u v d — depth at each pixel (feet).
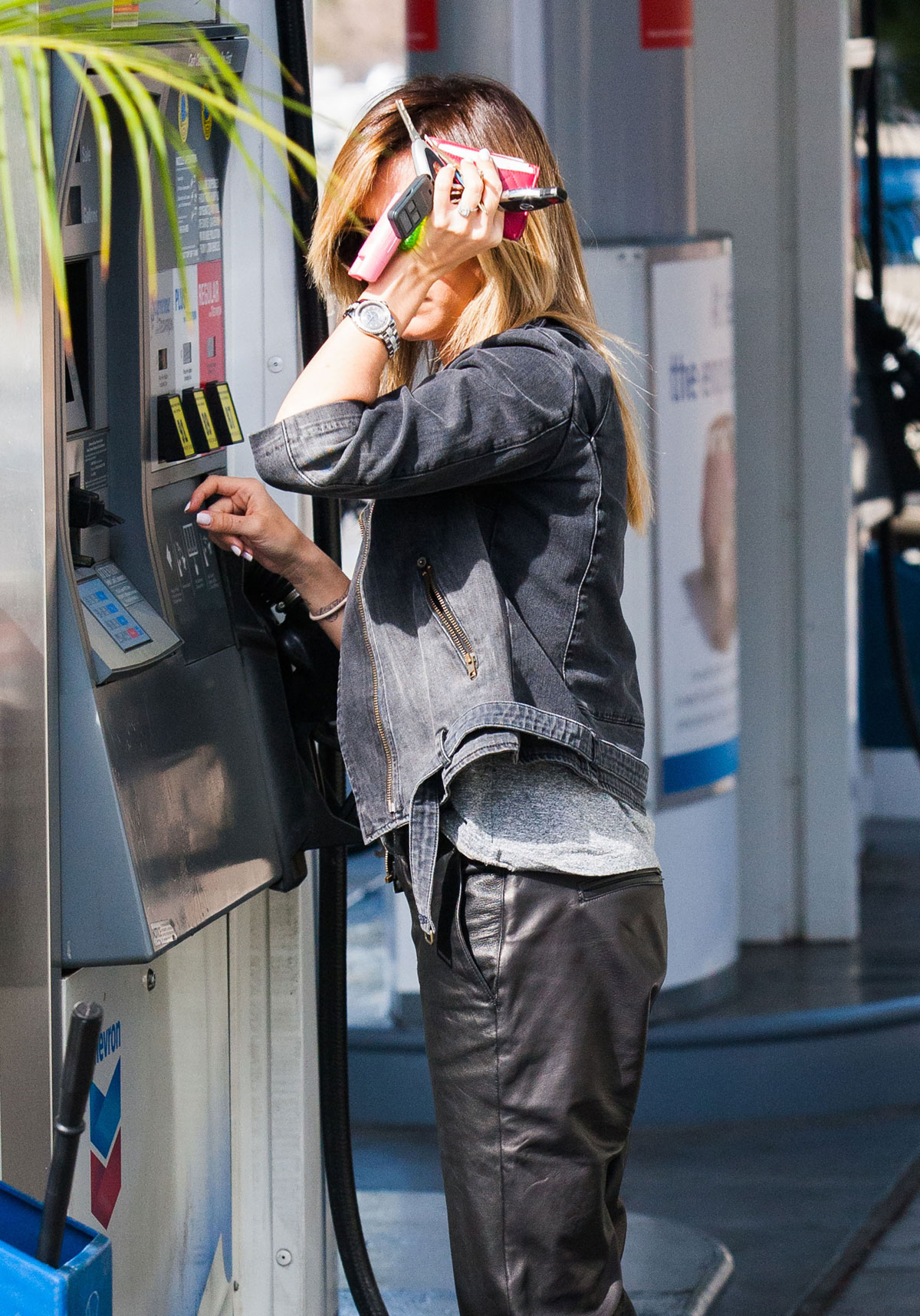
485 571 23.32
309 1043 30.71
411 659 23.65
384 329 23.09
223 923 29.43
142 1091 26.30
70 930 23.27
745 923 64.03
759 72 60.03
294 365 29.53
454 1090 23.93
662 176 53.93
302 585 27.22
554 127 52.90
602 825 23.75
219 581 27.20
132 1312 26.25
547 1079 23.38
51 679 22.76
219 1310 29.94
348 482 22.48
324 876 29.60
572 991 23.30
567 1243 23.81
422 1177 48.52
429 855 23.27
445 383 22.79
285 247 29.17
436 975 23.95
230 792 26.14
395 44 122.01
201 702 25.80
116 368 24.81
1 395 22.27
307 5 28.96
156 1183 26.94
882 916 67.26
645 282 52.39
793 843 64.03
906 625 74.43
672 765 54.80
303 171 28.66
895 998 57.06
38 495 22.35
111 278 24.56
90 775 23.04
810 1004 56.65
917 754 64.95
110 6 20.76
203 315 27.02
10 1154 23.13
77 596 22.91
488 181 22.95
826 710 63.00
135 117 16.99
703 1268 38.17
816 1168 49.16
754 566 62.44
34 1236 20.08
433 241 23.04
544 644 23.58
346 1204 30.37
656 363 52.90
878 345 63.62
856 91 63.72
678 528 54.24
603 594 24.00
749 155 60.49
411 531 23.76
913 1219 45.44
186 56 24.27
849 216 61.41
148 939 23.17
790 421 61.82
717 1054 52.75
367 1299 30.66
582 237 52.24
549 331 23.77
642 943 23.85
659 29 53.01
